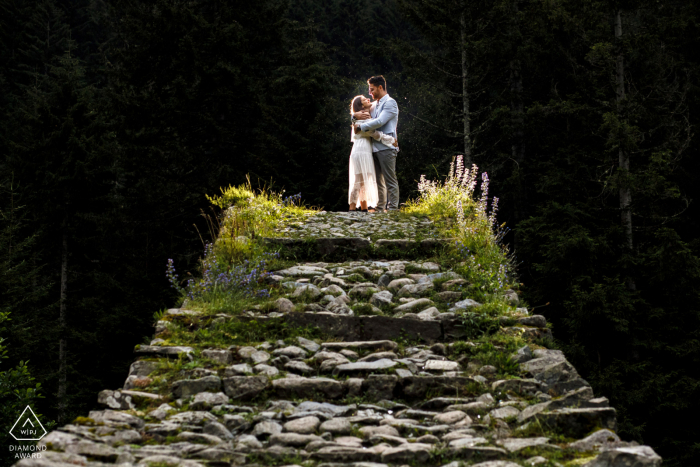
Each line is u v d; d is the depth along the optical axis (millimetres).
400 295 5438
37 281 17594
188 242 18469
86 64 33656
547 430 3080
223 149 18484
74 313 16656
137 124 18109
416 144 21016
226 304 4871
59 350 16250
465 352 4203
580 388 3439
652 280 12469
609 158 14492
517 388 3621
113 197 18844
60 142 18031
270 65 21516
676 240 12000
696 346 11477
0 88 31609
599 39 14969
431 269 6055
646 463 2475
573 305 11906
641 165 14422
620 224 14281
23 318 14133
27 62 35125
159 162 17828
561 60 17156
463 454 2820
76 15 39375
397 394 3660
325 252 6695
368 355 4117
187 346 4098
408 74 19953
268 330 4496
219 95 17719
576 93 15414
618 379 11492
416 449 2816
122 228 18281
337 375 3803
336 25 36625
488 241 6668
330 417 3283
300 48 22172
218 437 2988
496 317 4629
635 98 13828
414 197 19469
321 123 21312
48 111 18625
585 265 12820
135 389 3557
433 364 3947
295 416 3256
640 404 11117
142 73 19188
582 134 16062
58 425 14102
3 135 26078
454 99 20328
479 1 17984
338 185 20641
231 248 6273
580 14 14609
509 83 19094
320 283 5605
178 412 3275
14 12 36219
